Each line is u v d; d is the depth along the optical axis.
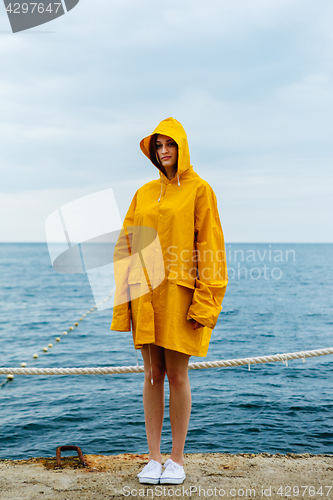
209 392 7.73
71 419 6.35
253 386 8.14
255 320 19.61
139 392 7.86
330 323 18.73
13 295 33.31
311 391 7.77
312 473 2.49
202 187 2.36
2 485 2.36
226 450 5.03
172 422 2.41
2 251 138.88
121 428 5.95
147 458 2.78
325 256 104.81
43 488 2.32
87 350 12.98
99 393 7.82
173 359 2.34
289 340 14.69
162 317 2.32
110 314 22.27
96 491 2.27
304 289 37.53
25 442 5.50
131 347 13.33
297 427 5.82
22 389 8.20
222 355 12.20
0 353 12.81
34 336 15.79
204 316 2.21
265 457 2.75
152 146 2.47
